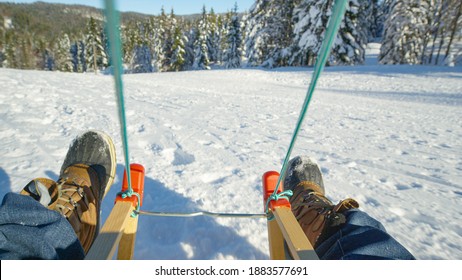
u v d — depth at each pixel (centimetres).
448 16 2586
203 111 494
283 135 366
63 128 314
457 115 588
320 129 416
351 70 1661
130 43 4919
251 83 1258
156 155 266
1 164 213
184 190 199
